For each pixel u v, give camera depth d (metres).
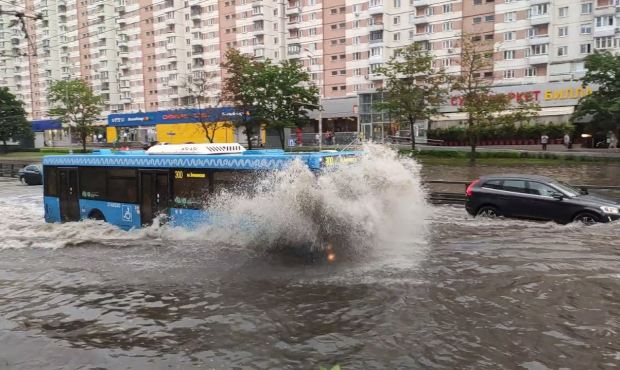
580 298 6.81
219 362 5.32
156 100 88.56
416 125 50.34
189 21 84.19
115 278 8.52
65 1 97.75
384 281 7.82
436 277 7.94
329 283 7.82
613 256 8.91
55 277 8.72
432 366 5.05
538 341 5.54
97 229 13.05
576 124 43.31
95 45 94.12
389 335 5.82
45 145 85.38
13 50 24.12
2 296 7.73
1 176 37.16
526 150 38.75
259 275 8.38
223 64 39.09
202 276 8.45
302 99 38.50
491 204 14.02
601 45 51.00
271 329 6.13
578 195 13.01
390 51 66.56
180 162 11.58
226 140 53.84
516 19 55.44
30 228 14.05
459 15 59.75
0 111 65.31
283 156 9.80
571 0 52.03
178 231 11.66
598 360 5.07
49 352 5.69
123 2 89.62
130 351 5.67
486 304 6.69
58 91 53.12
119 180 13.13
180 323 6.44
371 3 65.31
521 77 55.81
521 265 8.45
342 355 5.37
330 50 71.38
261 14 75.56
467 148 42.31
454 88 35.47
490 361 5.11
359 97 57.16
